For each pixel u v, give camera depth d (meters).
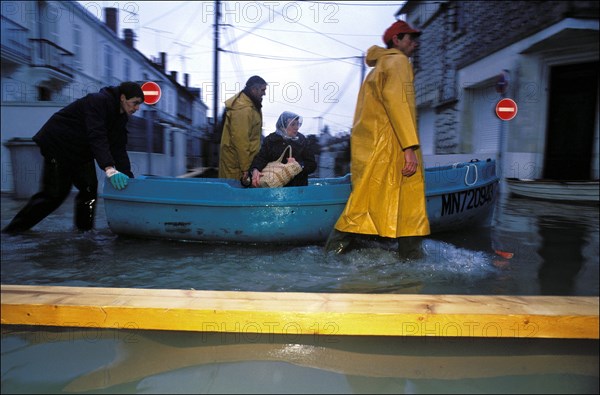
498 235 4.68
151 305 2.11
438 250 3.88
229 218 4.14
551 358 1.95
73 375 1.79
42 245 4.18
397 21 3.61
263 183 4.33
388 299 2.20
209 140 15.17
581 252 3.90
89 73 17.25
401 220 3.47
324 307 2.09
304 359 1.93
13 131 8.95
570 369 1.87
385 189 3.47
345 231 3.59
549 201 7.92
